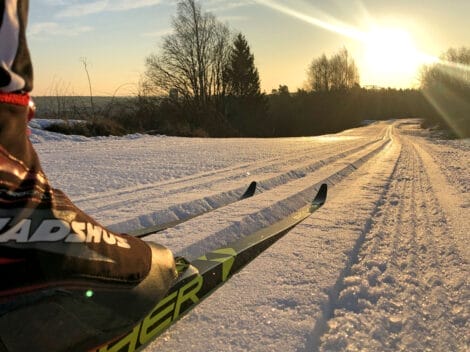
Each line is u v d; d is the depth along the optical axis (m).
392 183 5.57
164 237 2.68
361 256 2.42
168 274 1.32
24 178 0.94
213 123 24.31
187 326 1.52
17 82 0.86
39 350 0.95
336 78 70.12
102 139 11.93
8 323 0.89
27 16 0.90
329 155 9.17
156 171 6.00
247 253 2.19
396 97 87.50
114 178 5.27
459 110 42.03
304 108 57.81
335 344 1.47
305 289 1.85
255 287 1.87
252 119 37.62
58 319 0.97
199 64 30.56
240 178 5.54
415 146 15.28
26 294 0.91
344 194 4.55
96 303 1.05
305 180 5.45
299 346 1.40
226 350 1.37
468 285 2.04
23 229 0.90
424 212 3.75
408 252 2.55
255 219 3.31
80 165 6.33
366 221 3.21
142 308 1.18
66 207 1.04
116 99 17.06
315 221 3.18
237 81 35.84
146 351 1.35
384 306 1.79
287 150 10.34
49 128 11.98
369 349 1.45
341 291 1.91
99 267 1.05
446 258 2.47
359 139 19.45
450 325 1.64
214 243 2.68
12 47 0.85
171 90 28.20
